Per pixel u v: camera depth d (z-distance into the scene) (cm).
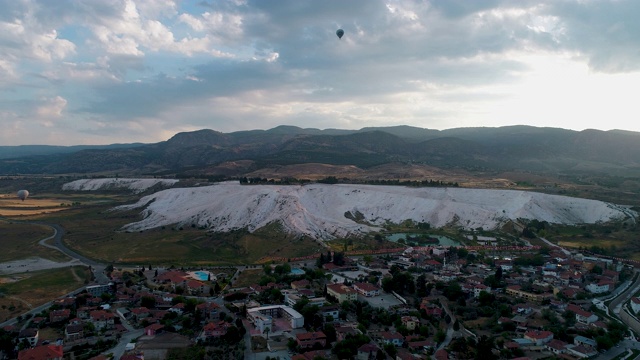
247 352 12762
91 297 16662
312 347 13012
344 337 13475
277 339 13588
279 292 17075
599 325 14712
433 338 13700
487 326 14738
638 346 13738
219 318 15000
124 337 13662
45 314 15112
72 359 12125
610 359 12800
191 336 13625
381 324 14875
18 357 11850
